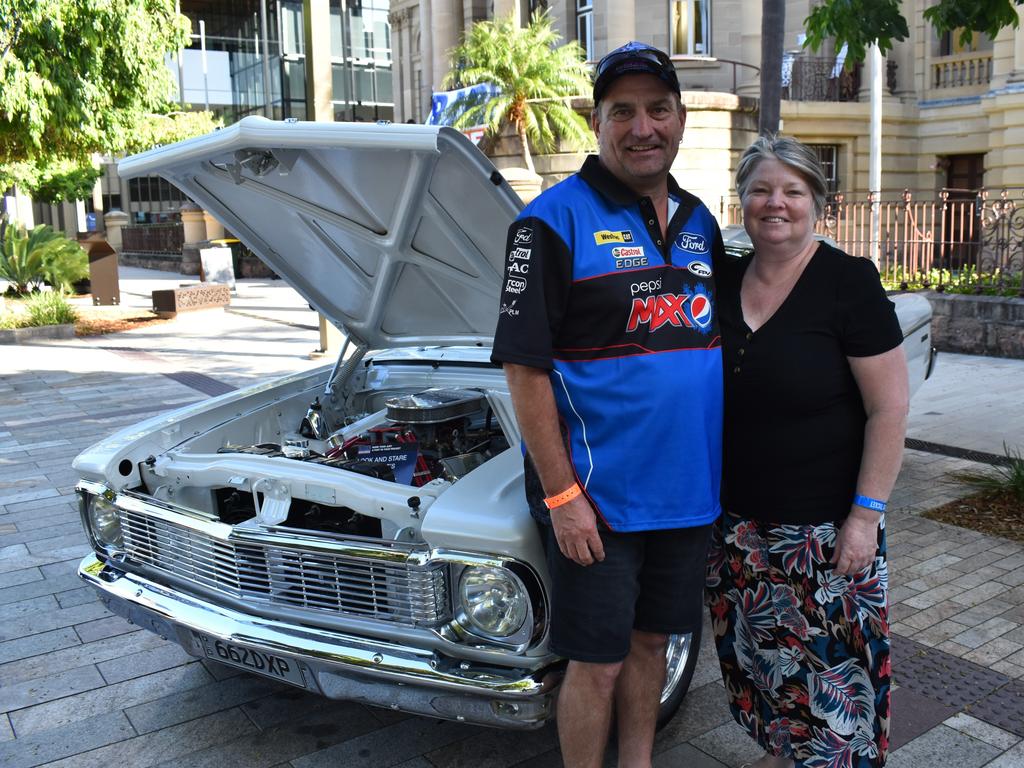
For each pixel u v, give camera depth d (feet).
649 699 8.66
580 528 7.47
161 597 10.30
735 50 65.87
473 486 9.10
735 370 8.03
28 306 50.88
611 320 7.45
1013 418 24.45
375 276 12.60
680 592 8.16
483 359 13.94
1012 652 12.17
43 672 12.45
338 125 9.14
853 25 20.16
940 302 35.50
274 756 10.35
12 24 38.11
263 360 38.40
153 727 11.03
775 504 8.09
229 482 10.31
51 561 16.46
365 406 14.39
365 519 10.32
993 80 57.21
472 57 60.44
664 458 7.61
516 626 8.36
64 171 80.23
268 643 9.21
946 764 9.80
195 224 95.45
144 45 43.45
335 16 120.57
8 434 26.27
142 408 29.40
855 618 8.07
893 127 66.44
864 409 7.91
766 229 7.78
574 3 70.13
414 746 10.48
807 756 8.52
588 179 7.72
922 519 17.26
